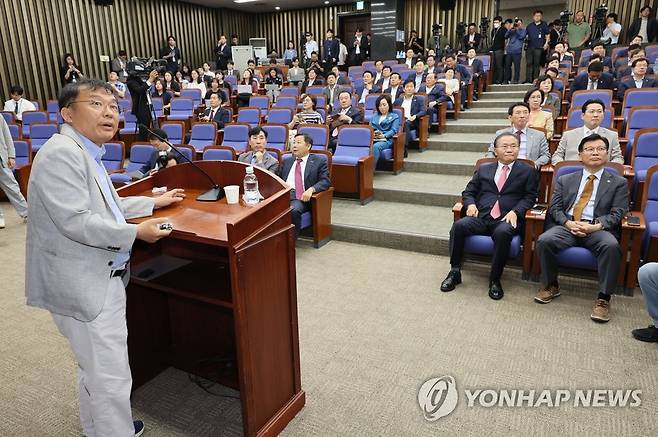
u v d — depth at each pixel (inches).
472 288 120.9
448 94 279.6
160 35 490.9
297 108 266.7
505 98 324.2
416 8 500.7
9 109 323.6
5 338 101.5
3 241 169.2
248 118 257.3
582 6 417.7
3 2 356.5
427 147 243.6
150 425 72.9
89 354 56.2
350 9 556.1
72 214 51.1
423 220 162.7
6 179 178.1
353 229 157.6
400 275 130.3
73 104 55.1
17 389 83.3
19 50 369.4
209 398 79.4
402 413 74.1
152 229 56.3
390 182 199.3
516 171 123.6
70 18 403.2
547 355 89.4
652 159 144.8
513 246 115.0
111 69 423.2
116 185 171.2
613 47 346.0
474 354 90.5
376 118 218.2
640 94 196.1
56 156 52.3
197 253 77.0
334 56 476.4
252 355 61.9
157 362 85.2
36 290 55.9
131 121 308.8
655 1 382.6
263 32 612.1
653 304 91.4
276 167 161.2
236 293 57.4
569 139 153.1
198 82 409.4
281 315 67.7
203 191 81.2
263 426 66.4
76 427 73.2
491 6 474.3
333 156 189.5
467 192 129.2
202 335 85.0
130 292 78.2
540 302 111.5
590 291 117.2
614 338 94.8
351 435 69.4
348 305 112.7
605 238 103.3
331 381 82.7
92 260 54.7
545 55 355.6
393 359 89.4
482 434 69.4
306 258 145.3
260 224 60.7
